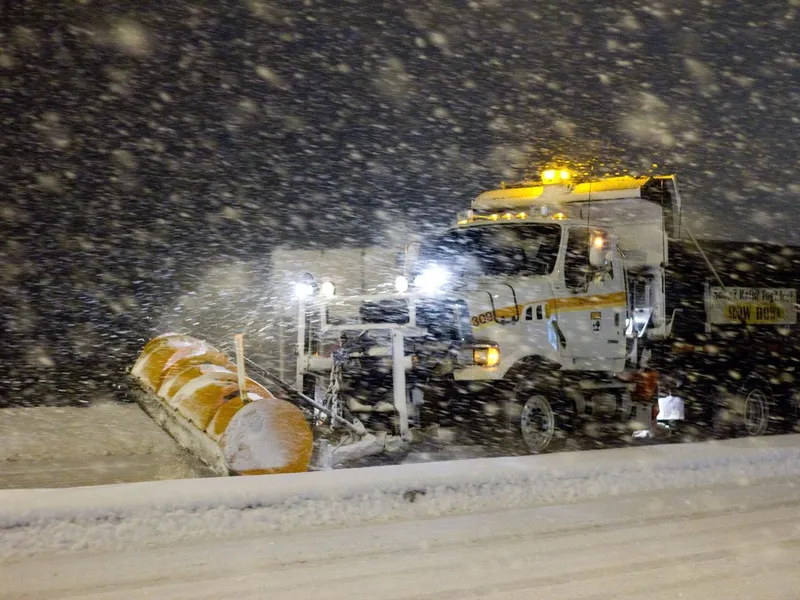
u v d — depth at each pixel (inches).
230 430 292.0
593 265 410.0
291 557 221.5
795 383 494.9
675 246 447.8
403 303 375.6
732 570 208.1
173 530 241.0
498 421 374.0
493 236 414.0
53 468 358.0
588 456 317.4
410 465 296.7
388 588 195.8
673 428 460.8
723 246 470.9
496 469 288.8
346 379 368.5
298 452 298.5
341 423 354.0
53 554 225.3
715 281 461.1
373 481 269.0
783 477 329.4
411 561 217.2
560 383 392.8
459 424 368.5
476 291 378.0
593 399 410.3
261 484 263.0
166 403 338.0
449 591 193.3
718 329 461.7
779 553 223.1
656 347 438.3
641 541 235.0
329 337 390.6
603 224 419.8
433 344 368.2
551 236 405.7
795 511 270.7
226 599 189.5
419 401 365.7
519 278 394.0
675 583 198.1
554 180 475.8
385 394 367.2
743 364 470.6
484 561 216.7
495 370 374.0
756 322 479.2
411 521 259.0
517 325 382.6
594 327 409.7
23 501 239.9
